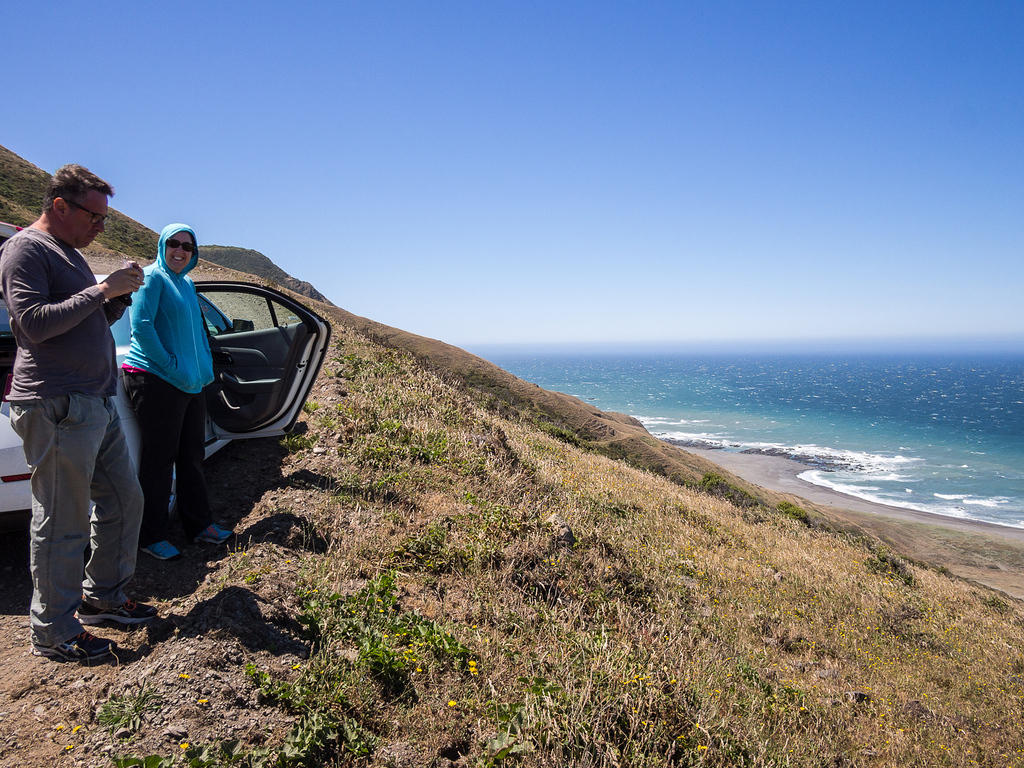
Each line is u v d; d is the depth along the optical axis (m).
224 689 2.74
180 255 3.88
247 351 5.76
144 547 3.94
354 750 2.62
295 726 2.65
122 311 3.05
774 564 10.56
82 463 2.80
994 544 47.34
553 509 7.30
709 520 12.45
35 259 2.64
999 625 10.72
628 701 3.43
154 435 3.83
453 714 3.07
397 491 5.80
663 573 7.50
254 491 5.25
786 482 83.56
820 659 6.97
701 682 4.45
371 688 3.07
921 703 6.26
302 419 7.05
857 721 5.43
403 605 4.02
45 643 2.88
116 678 2.83
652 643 4.77
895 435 144.50
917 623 9.27
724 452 114.94
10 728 2.51
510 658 3.72
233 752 2.41
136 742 2.43
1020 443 131.12
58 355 2.72
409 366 12.32
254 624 3.20
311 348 5.50
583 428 53.31
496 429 9.82
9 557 3.95
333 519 4.89
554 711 3.11
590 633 4.36
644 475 16.88
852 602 9.36
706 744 3.52
